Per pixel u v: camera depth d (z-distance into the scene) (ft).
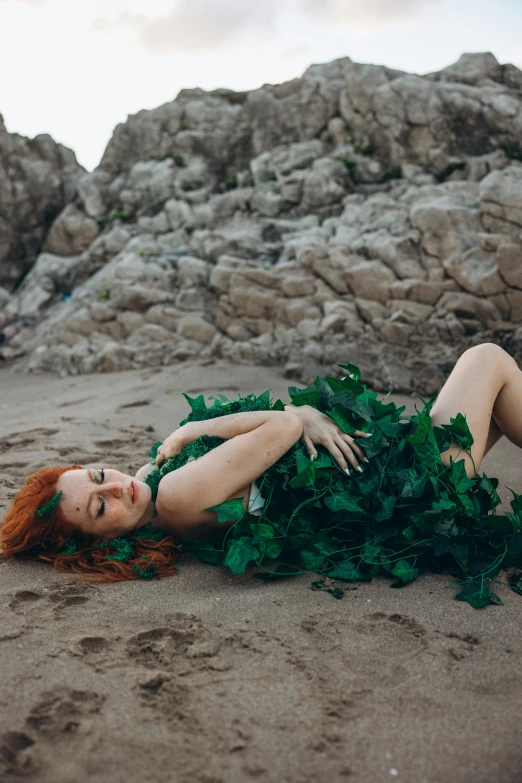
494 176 23.30
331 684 6.50
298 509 9.07
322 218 28.84
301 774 5.38
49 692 6.29
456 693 6.35
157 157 34.88
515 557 8.89
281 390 21.31
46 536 9.30
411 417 9.64
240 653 7.06
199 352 26.18
